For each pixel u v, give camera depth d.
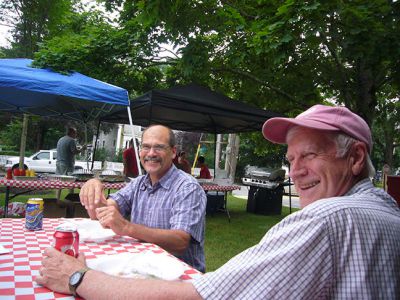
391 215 1.15
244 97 9.93
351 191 1.31
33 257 1.70
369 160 1.35
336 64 8.13
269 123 1.46
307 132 1.38
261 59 8.48
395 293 1.05
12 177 5.52
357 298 1.00
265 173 16.27
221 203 9.45
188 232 2.29
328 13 5.90
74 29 10.70
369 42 5.93
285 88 9.02
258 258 1.10
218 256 5.28
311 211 1.09
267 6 6.52
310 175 1.37
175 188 2.50
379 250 1.05
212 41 8.19
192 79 9.23
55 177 5.93
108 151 32.41
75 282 1.31
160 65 9.70
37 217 2.23
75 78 6.12
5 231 2.19
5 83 5.12
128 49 8.66
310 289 1.03
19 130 29.59
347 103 8.17
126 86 9.72
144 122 10.28
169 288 1.18
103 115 8.97
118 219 2.15
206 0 7.35
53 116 8.66
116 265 1.62
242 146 28.16
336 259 1.03
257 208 10.17
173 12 7.11
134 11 9.21
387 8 5.95
